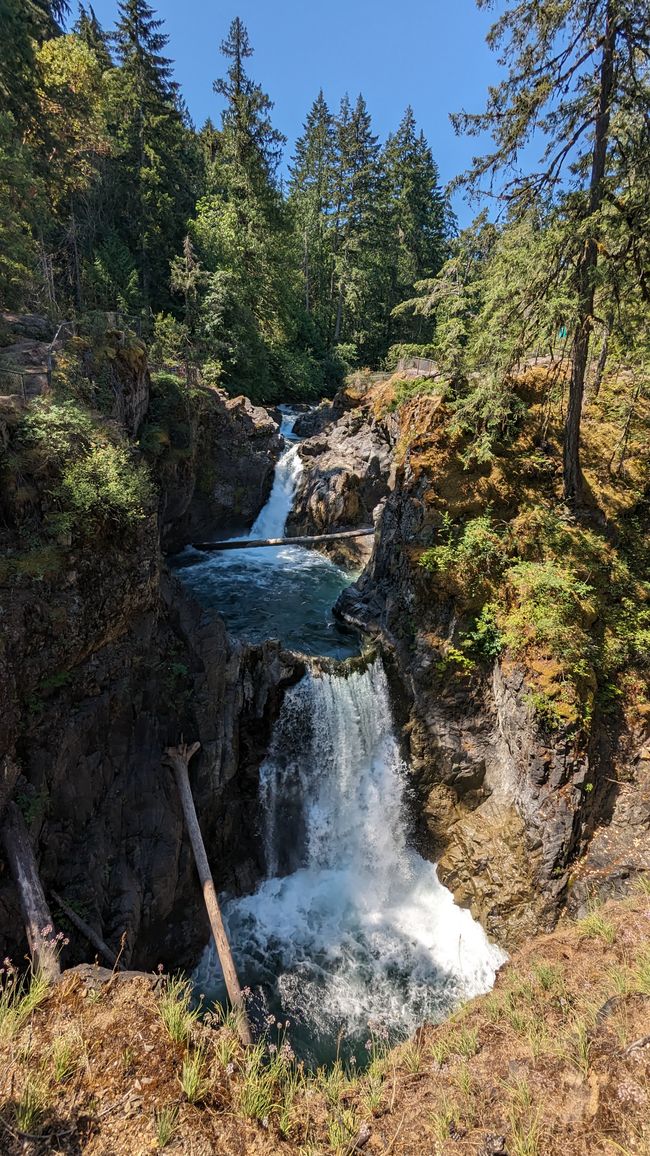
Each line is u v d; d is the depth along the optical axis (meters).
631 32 10.81
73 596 9.74
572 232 11.20
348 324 49.00
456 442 14.47
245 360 31.56
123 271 29.55
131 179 31.30
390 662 14.09
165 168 33.19
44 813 9.10
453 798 12.84
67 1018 5.14
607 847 10.38
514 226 12.52
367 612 16.41
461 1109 4.78
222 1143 4.31
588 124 12.02
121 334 17.73
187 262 28.86
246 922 11.86
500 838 11.55
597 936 6.89
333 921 12.09
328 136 49.47
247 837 12.73
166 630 12.27
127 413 16.94
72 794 9.65
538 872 10.66
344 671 13.67
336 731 13.56
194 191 39.38
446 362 14.93
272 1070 5.07
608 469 15.09
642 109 11.05
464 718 12.73
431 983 10.70
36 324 17.27
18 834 8.31
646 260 11.82
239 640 13.38
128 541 10.99
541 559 13.31
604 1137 4.13
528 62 11.69
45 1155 3.93
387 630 14.62
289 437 30.55
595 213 10.80
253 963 11.02
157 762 11.21
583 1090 4.59
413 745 13.34
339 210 46.03
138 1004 5.38
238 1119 4.55
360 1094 5.30
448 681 12.82
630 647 12.27
